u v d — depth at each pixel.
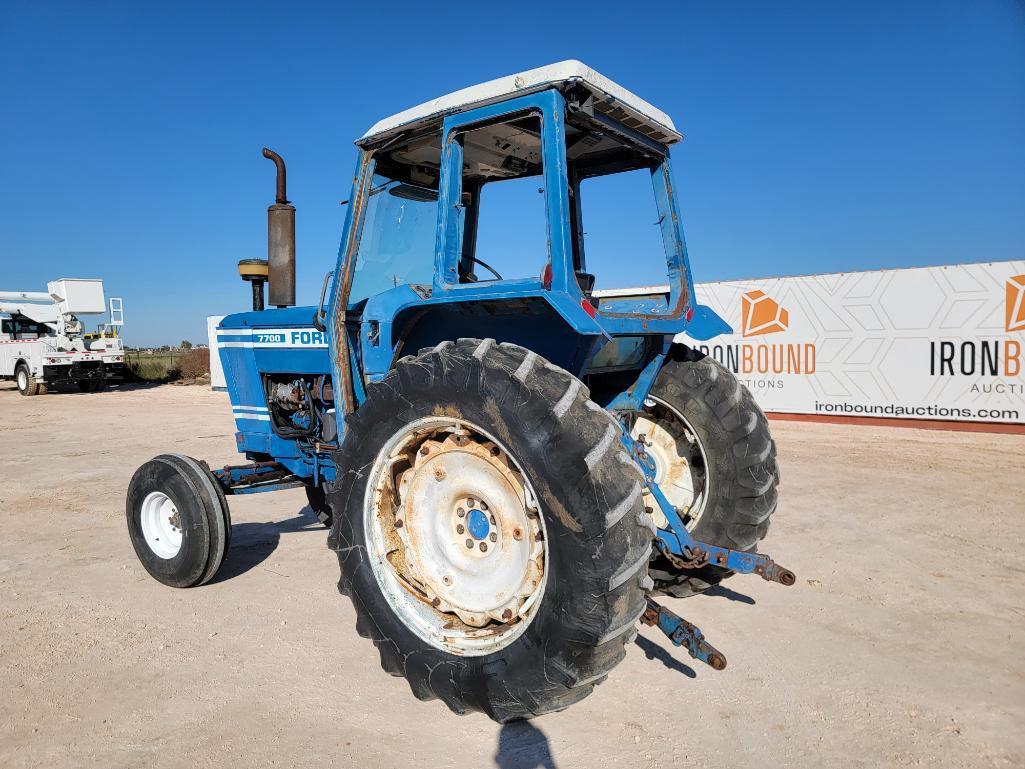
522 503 2.44
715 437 3.48
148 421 12.78
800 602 3.73
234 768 2.38
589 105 2.73
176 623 3.60
